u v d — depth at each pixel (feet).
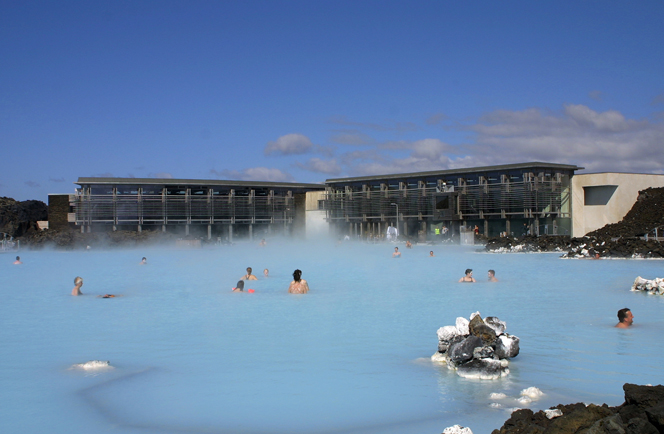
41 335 35.91
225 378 25.98
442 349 29.12
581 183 168.25
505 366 26.11
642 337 33.40
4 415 21.29
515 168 168.96
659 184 169.89
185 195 201.46
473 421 20.30
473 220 182.39
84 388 24.61
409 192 196.24
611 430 15.65
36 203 210.38
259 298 52.85
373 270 82.79
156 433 19.48
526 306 45.65
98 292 58.23
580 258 98.53
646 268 78.33
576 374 25.81
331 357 29.81
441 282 65.26
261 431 19.63
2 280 71.26
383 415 21.07
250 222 213.46
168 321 40.81
